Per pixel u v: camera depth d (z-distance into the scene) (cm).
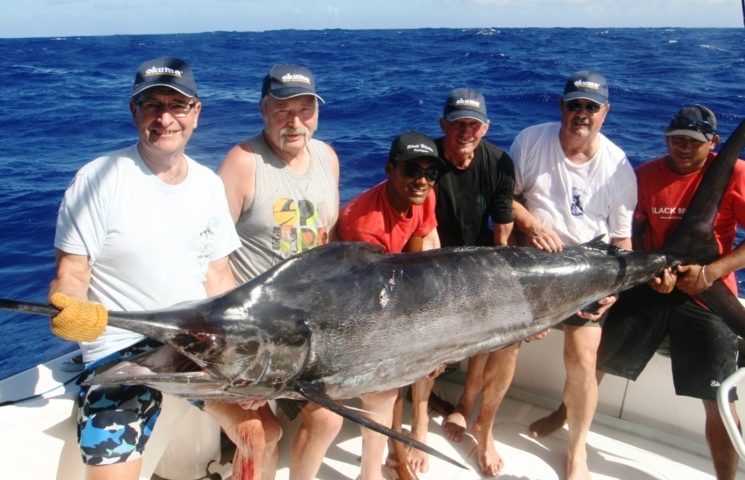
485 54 2652
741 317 280
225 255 240
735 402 287
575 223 304
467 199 293
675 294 295
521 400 344
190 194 226
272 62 2531
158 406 217
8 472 203
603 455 308
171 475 265
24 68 2594
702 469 301
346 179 823
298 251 257
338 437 312
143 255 216
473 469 298
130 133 1236
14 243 634
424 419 295
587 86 286
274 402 305
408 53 2831
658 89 1558
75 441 216
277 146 254
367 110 1347
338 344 200
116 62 2820
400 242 263
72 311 154
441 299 221
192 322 177
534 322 247
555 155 303
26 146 1120
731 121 1206
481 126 279
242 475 219
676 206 307
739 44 3119
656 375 318
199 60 2698
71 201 210
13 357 444
